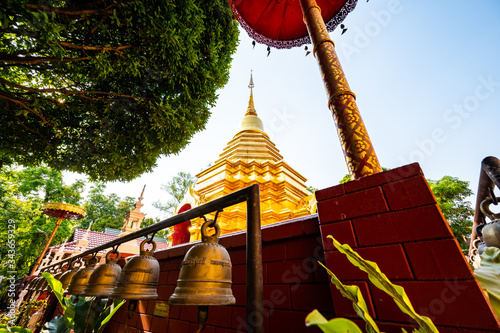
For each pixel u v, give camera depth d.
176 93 5.32
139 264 1.54
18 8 2.47
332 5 4.00
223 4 5.43
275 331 1.49
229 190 7.24
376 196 1.23
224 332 1.82
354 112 1.72
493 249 1.33
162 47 3.90
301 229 1.57
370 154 1.52
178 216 1.45
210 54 5.21
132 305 1.47
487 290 1.11
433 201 1.07
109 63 3.81
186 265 1.12
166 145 5.49
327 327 0.52
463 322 0.84
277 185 7.36
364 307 0.81
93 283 1.96
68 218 13.63
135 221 12.31
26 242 16.33
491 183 1.64
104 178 6.24
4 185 15.34
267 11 4.21
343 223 1.28
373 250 1.13
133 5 3.46
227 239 2.09
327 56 2.10
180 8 3.95
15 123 4.94
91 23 3.64
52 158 5.64
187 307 2.29
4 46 3.45
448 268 0.93
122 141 5.46
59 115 5.17
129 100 4.88
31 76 4.31
